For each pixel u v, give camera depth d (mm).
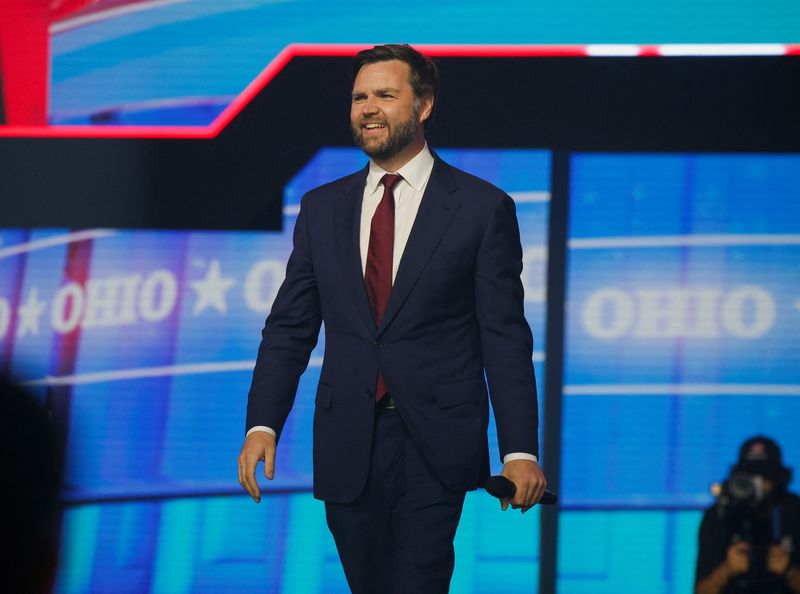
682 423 10039
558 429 10000
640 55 9906
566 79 9930
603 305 10102
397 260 5512
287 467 10125
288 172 10078
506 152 10086
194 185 10086
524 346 5461
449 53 9945
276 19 10047
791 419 10016
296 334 5754
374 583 5547
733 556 8742
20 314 10133
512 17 9930
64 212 10109
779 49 9883
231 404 10188
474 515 10023
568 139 9961
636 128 9945
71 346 10148
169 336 10195
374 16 9984
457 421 5363
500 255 5504
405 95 5488
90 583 10055
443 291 5406
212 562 10117
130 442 10141
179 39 10094
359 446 5344
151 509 10133
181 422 10180
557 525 9984
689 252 10094
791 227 10070
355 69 5695
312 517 10141
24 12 10086
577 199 10109
